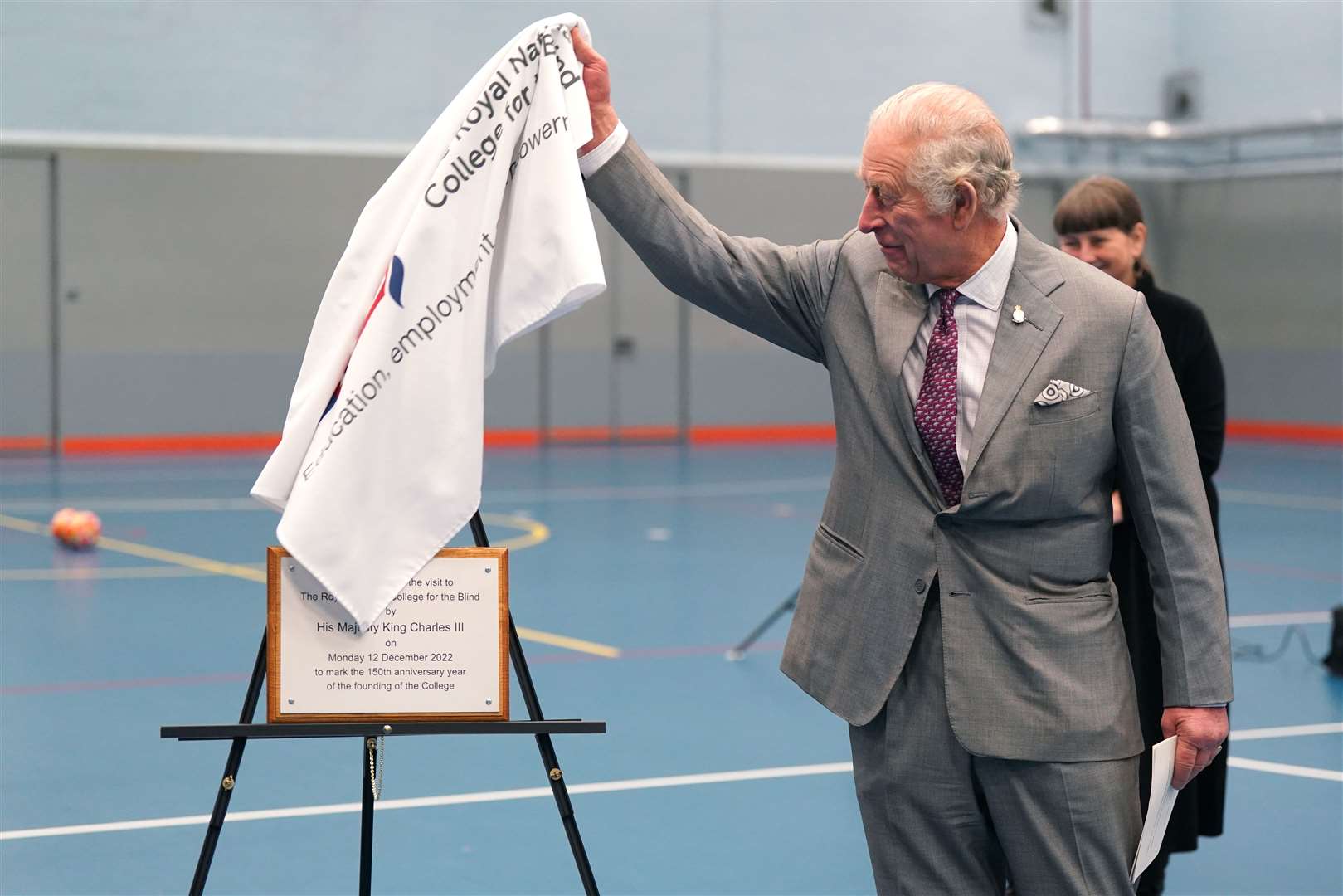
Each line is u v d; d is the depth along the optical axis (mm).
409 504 2693
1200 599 2623
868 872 4676
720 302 2840
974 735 2604
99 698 6754
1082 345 2572
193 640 8008
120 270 18219
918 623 2650
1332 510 13883
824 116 19312
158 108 16594
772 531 12359
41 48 16219
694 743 6133
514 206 2730
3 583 9594
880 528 2682
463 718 2729
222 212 18547
